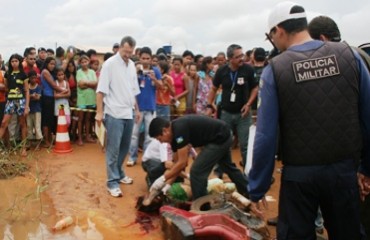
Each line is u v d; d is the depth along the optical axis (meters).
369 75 2.50
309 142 2.41
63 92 7.88
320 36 3.25
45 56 8.84
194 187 4.50
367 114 2.46
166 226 3.96
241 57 5.55
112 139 5.30
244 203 4.32
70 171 6.48
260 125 2.49
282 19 2.52
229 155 4.71
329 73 2.39
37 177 5.63
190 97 8.54
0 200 5.12
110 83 5.22
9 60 7.33
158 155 5.30
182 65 8.70
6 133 7.52
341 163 2.42
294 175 2.46
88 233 4.23
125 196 5.37
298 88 2.40
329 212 2.52
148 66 6.96
